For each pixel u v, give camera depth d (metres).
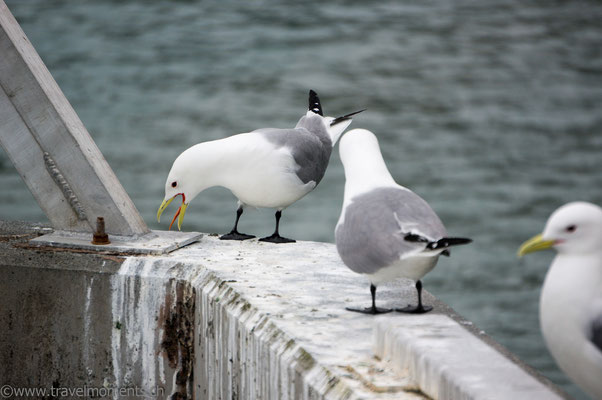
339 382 7.14
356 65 46.22
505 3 59.53
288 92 41.56
